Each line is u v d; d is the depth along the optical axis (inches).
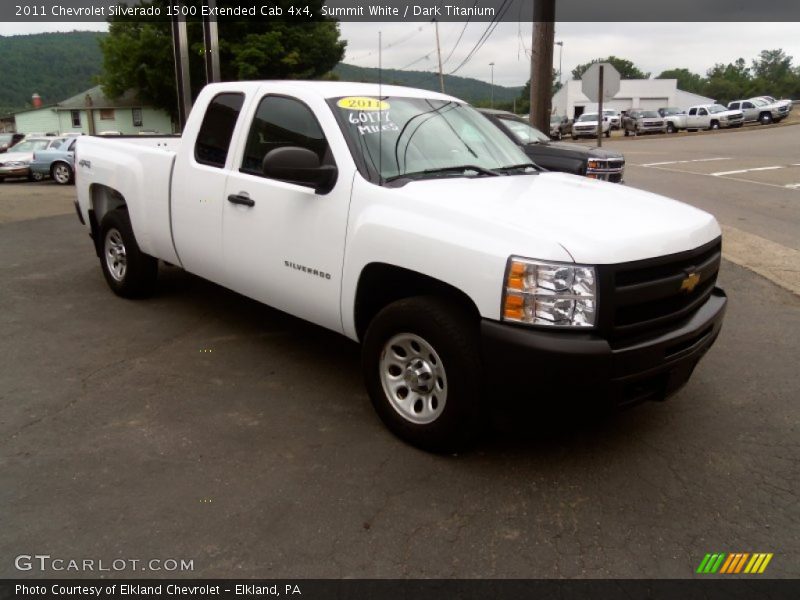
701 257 138.6
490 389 120.6
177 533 110.7
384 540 110.1
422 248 127.3
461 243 121.8
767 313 231.9
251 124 173.0
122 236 227.5
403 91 179.0
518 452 137.8
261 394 164.1
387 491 123.5
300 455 135.6
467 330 124.4
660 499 122.6
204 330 209.2
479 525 114.3
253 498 120.6
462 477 128.3
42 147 918.4
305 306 159.9
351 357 189.5
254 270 171.3
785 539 111.7
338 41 1336.1
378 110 161.9
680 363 128.1
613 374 116.1
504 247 117.0
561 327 114.1
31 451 135.0
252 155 171.8
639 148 1136.2
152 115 1961.1
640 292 120.3
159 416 151.3
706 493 124.6
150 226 210.4
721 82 4884.4
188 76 656.4
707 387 171.3
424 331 128.7
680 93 2645.2
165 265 288.4
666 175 684.1
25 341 197.0
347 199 144.5
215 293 249.3
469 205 129.2
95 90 2130.9
